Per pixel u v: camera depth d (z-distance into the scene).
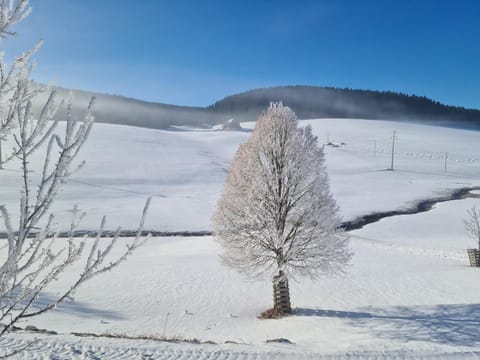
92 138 84.06
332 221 15.24
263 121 16.12
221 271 24.30
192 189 61.19
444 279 20.83
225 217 15.73
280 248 15.40
